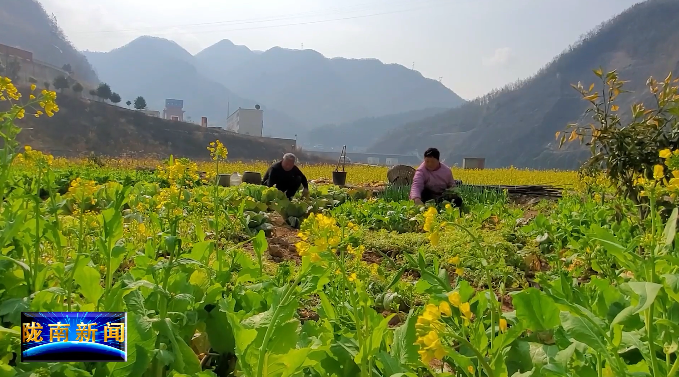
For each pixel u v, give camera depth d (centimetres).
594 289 246
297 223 815
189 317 206
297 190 1012
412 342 184
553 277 343
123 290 182
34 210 222
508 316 207
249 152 9288
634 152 453
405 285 350
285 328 169
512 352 191
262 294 253
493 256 359
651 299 128
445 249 445
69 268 210
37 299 182
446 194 824
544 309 167
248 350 164
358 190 1163
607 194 752
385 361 179
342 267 177
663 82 451
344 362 187
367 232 612
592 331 153
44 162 232
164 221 339
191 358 180
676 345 142
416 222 722
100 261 266
